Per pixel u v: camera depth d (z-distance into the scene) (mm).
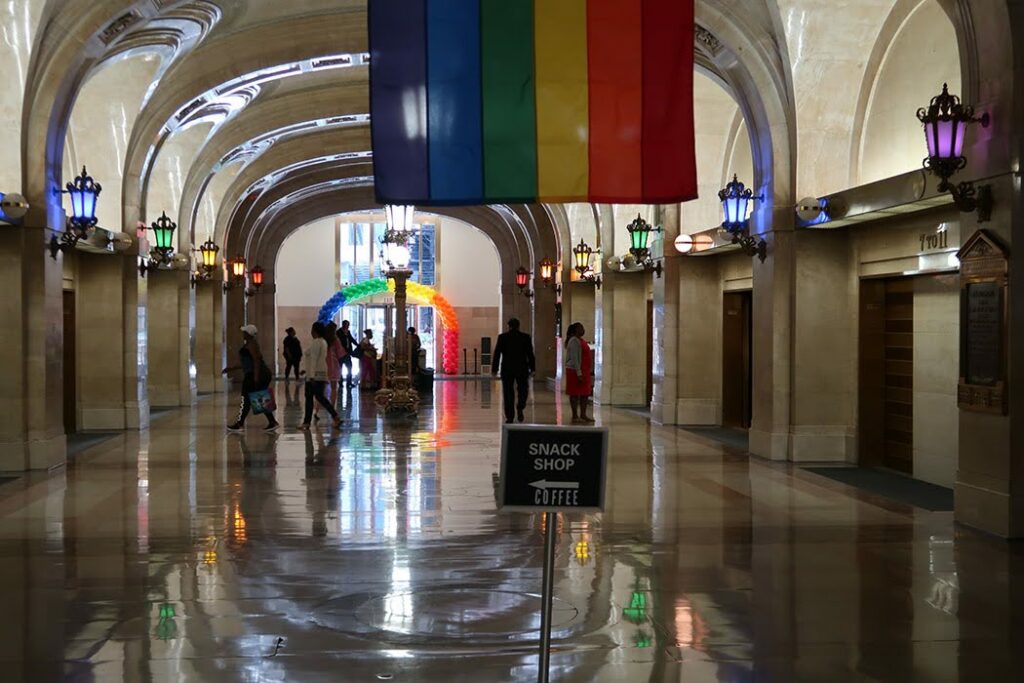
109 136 16438
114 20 12227
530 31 7539
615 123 7551
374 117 7531
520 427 4254
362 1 14984
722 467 12336
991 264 8508
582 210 25141
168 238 17453
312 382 17062
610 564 7316
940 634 5688
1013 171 8281
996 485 8438
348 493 10312
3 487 10773
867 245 12414
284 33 15719
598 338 22484
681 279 17312
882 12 11727
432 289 34906
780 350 12953
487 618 5945
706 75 14609
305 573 7020
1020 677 5004
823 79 12344
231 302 29609
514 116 7539
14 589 6617
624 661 5203
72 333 16422
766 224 13047
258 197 29094
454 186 7547
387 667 5098
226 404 22156
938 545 8008
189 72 16094
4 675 4996
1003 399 8336
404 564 7281
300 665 5129
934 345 11414
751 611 6125
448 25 7523
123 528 8578
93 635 5629
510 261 34469
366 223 36812
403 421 18125
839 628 5793
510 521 8867
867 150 12422
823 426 12883
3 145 11766
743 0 12133
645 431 16406
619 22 7559
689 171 7562
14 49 11570
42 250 12086
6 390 11938
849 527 8703
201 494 10273
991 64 8516
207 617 5965
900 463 12188
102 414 16688
